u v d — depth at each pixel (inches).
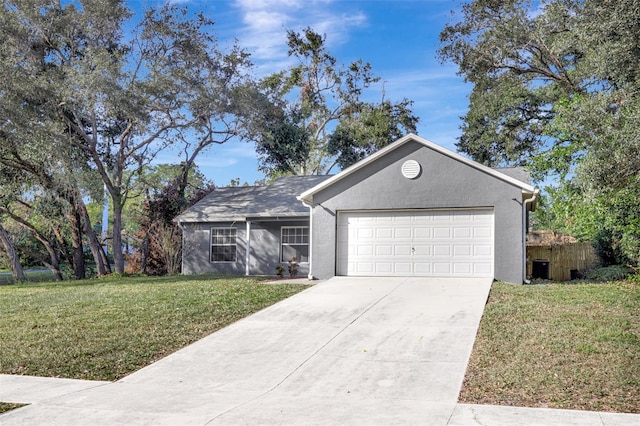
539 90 1179.3
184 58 1104.2
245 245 977.5
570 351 355.9
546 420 250.1
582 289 592.1
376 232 731.4
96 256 1150.3
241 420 257.9
